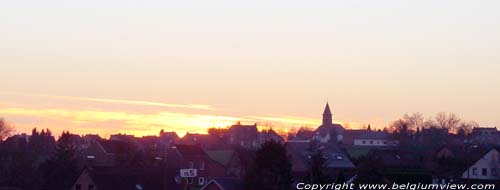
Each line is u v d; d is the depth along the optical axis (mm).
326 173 112000
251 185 81812
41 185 105938
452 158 131250
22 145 139375
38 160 129500
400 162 134125
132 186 92688
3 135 150750
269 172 82000
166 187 97188
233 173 121500
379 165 99750
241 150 137000
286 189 82500
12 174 106688
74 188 92250
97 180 90938
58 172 106812
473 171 115562
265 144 83750
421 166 126750
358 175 96562
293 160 115375
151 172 96625
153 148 173625
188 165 117938
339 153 134750
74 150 117562
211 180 89375
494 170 114562
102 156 133750
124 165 110250
